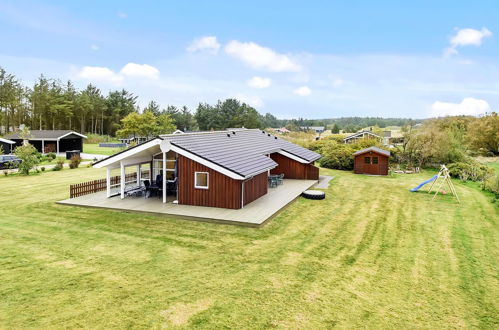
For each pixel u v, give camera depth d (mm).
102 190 18672
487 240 11953
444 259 10133
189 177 15266
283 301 7367
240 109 92438
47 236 11406
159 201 16016
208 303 7191
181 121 99812
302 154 25094
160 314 6723
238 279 8383
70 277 8297
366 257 10164
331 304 7324
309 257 10008
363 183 23828
